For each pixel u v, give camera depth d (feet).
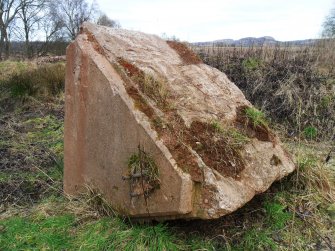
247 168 7.82
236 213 8.48
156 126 7.54
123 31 10.08
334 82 20.39
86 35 8.97
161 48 10.38
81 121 8.76
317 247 8.02
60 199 9.56
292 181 9.71
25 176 11.57
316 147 13.83
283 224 8.45
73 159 9.18
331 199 9.53
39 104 23.20
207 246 7.48
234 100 9.56
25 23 79.61
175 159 7.07
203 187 6.98
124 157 7.77
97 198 8.63
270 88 18.76
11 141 15.53
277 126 16.33
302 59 23.77
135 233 7.59
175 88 8.72
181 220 7.94
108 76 8.05
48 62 42.14
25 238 7.94
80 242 7.65
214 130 8.14
